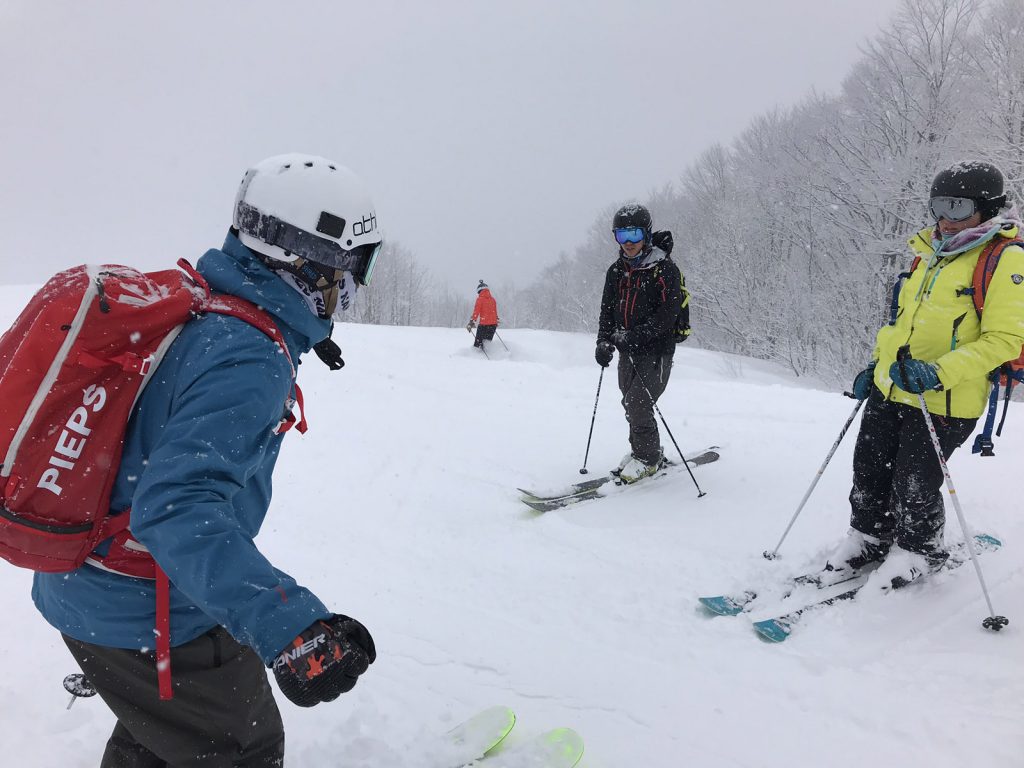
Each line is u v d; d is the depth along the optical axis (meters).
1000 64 19.20
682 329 4.92
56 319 1.39
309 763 2.28
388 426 6.70
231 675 1.65
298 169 1.63
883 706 2.56
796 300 23.58
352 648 1.33
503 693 2.76
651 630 3.21
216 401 1.39
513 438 6.40
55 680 2.72
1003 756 2.25
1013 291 2.87
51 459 1.39
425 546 4.25
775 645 3.02
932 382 2.89
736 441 5.98
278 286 1.59
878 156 21.72
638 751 2.41
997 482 4.73
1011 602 3.10
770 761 2.34
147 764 1.75
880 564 3.46
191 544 1.28
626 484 5.09
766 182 28.05
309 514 4.75
